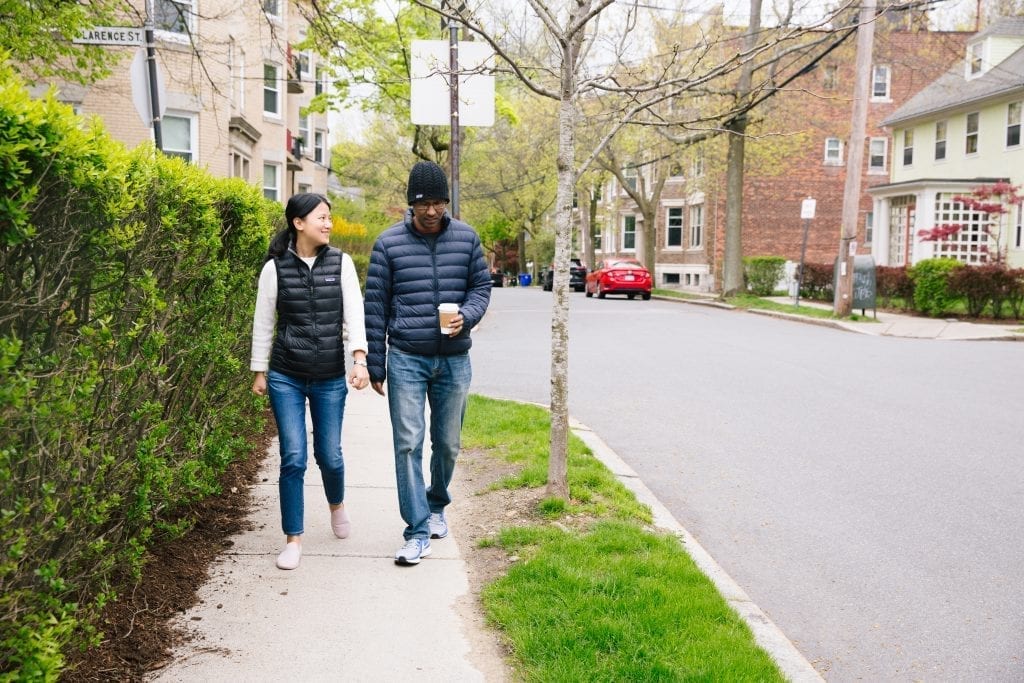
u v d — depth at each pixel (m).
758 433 8.83
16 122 2.48
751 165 31.97
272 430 8.12
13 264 2.72
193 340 4.84
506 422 8.51
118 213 3.16
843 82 40.19
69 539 3.26
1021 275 20.97
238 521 5.52
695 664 3.62
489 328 20.30
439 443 5.16
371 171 51.16
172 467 4.53
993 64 31.28
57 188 2.79
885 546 5.64
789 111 29.72
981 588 4.96
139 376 3.90
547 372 12.89
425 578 4.68
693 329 19.97
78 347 3.04
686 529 5.92
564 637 3.83
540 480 6.30
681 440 8.52
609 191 57.12
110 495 3.51
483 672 3.66
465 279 5.00
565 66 5.50
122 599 4.10
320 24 12.26
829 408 10.12
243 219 5.83
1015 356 14.61
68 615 3.18
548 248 69.00
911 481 7.11
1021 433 8.80
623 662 3.62
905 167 35.91
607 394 11.02
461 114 9.15
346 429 8.30
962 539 5.76
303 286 4.81
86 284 3.22
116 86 16.67
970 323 20.55
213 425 5.32
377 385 4.95
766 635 4.09
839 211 42.47
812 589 4.94
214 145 21.92
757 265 32.22
